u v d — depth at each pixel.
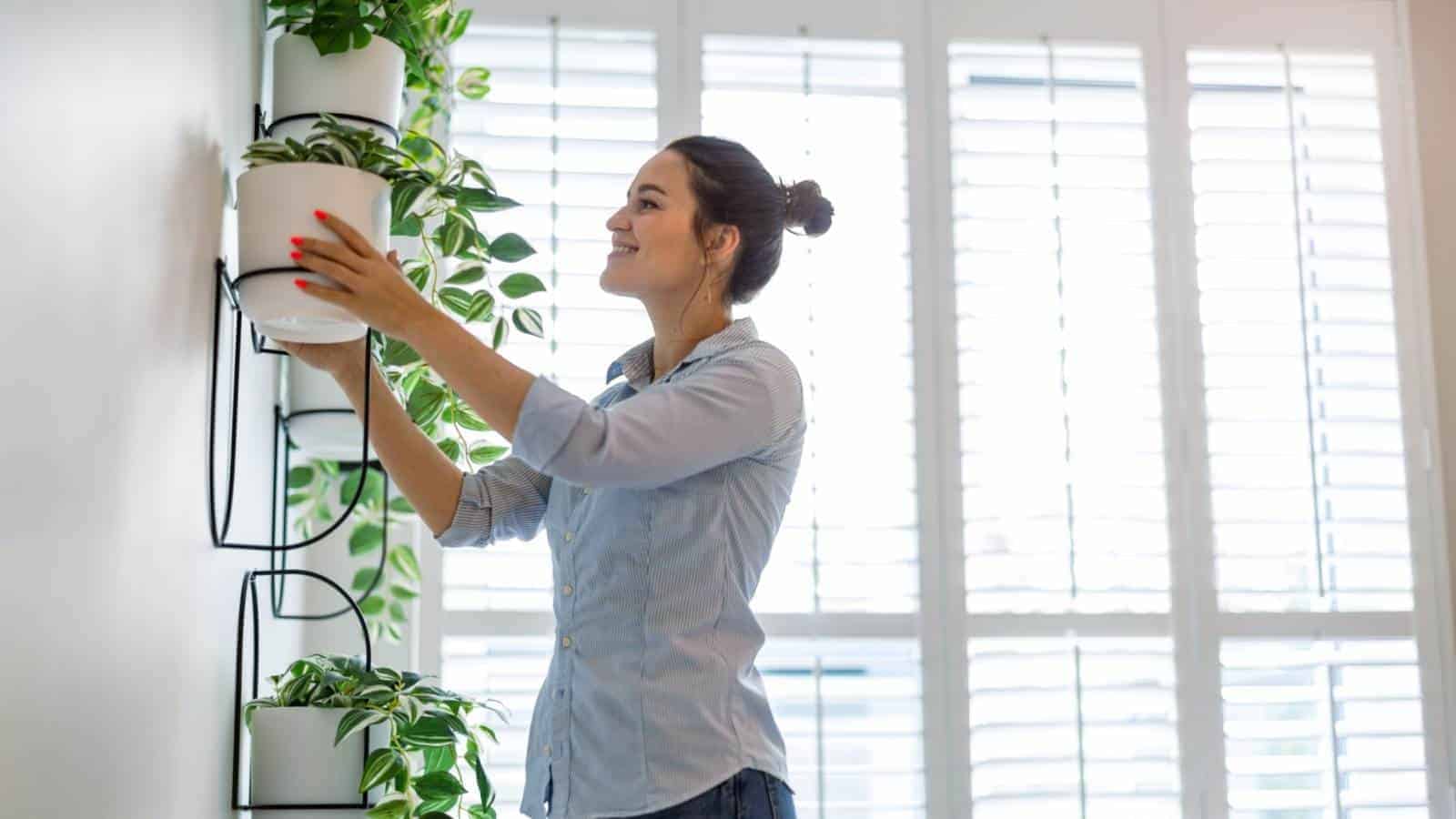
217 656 1.63
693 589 1.53
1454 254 2.88
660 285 1.65
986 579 2.67
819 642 2.62
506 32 2.68
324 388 2.06
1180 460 2.74
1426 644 2.75
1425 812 2.71
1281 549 2.75
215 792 1.62
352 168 1.47
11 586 0.89
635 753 1.49
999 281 2.73
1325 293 2.80
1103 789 2.64
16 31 0.88
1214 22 2.86
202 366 1.51
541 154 2.66
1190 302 2.78
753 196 1.67
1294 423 2.77
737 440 1.51
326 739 1.69
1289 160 2.83
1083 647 2.68
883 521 2.65
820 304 2.68
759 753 1.52
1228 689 2.70
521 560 2.57
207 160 1.51
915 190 2.74
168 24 1.31
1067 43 2.82
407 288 1.41
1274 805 2.68
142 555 1.25
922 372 2.69
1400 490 2.79
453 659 2.53
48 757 0.98
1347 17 2.89
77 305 1.03
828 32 2.76
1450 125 2.91
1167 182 2.80
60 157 0.98
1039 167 2.78
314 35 1.70
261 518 1.96
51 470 0.97
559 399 1.40
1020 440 2.71
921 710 2.62
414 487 1.68
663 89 2.69
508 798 2.51
